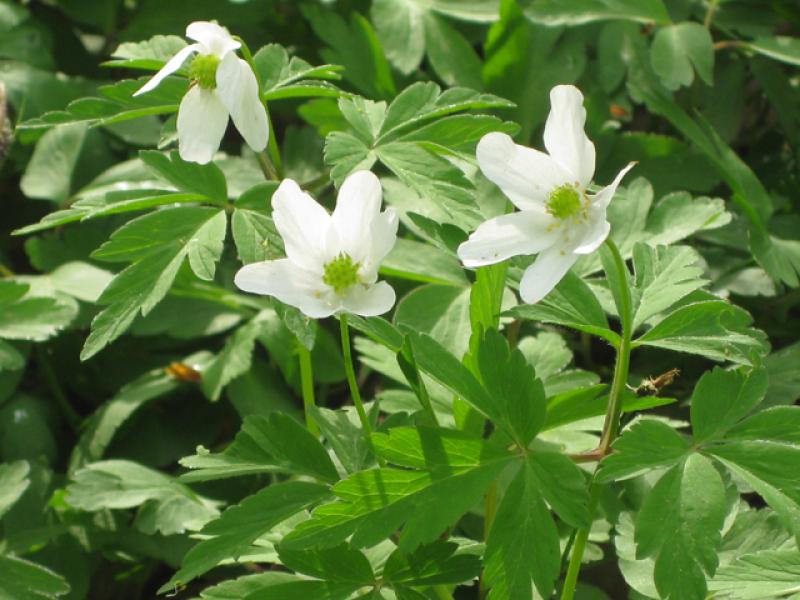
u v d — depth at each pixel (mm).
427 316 624
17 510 650
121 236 558
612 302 585
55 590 600
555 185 513
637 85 701
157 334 711
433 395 610
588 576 626
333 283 513
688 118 697
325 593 535
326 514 517
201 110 544
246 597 533
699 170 696
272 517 533
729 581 540
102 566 667
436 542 537
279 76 579
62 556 643
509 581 513
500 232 513
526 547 514
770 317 685
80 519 649
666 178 698
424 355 526
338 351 691
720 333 535
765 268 665
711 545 505
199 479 541
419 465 520
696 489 509
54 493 648
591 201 511
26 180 712
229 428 701
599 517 598
